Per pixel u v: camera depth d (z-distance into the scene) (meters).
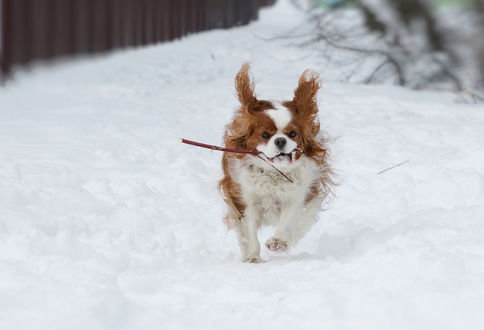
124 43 24.30
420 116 14.18
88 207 8.37
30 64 21.38
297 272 6.21
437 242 6.52
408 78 18.66
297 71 19.50
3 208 7.79
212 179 10.41
